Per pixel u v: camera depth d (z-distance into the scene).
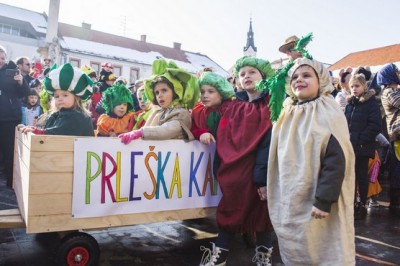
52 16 17.23
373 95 4.32
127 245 3.15
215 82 2.97
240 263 2.83
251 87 2.74
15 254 2.83
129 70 34.41
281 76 2.40
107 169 2.44
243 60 2.78
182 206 2.76
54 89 2.80
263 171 2.47
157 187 2.63
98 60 32.44
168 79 2.87
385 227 4.03
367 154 4.27
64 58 30.64
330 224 2.12
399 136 4.54
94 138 2.38
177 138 2.77
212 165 2.89
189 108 3.04
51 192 2.27
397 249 3.32
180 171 2.74
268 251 2.65
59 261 2.39
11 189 4.95
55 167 2.28
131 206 2.54
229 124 2.71
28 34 34.62
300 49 2.37
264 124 2.57
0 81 4.72
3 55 4.83
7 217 2.62
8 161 4.81
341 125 2.13
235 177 2.56
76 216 2.35
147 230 3.60
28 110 5.95
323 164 2.09
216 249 2.62
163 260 2.84
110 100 3.85
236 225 2.55
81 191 2.36
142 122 3.59
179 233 3.53
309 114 2.22
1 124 4.73
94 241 2.49
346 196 2.12
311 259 2.11
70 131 2.70
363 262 2.99
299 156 2.18
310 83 2.25
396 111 4.57
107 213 2.45
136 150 2.54
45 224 2.27
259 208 2.60
